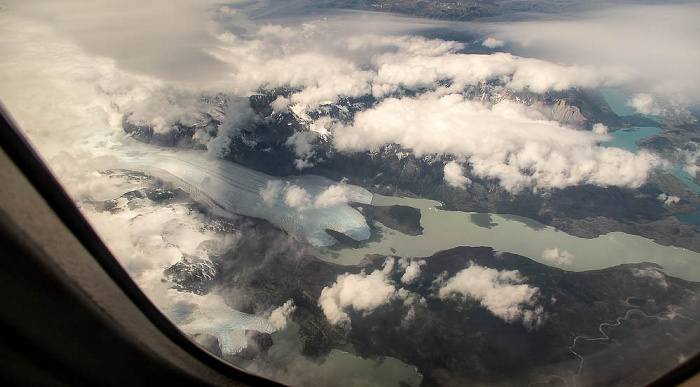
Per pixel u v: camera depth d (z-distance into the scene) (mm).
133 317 5695
